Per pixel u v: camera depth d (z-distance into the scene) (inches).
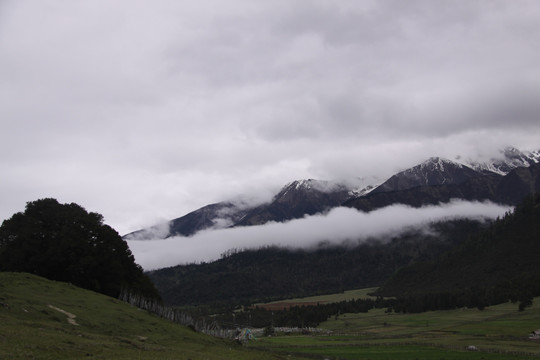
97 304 2992.1
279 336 7283.5
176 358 1930.4
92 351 1766.7
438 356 4377.5
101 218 4589.1
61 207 4303.6
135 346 2095.2
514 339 5580.7
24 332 1812.3
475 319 7736.2
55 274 3951.8
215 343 3041.3
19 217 4111.7
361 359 4284.0
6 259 3887.8
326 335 7258.9
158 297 4694.9
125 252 4443.9
